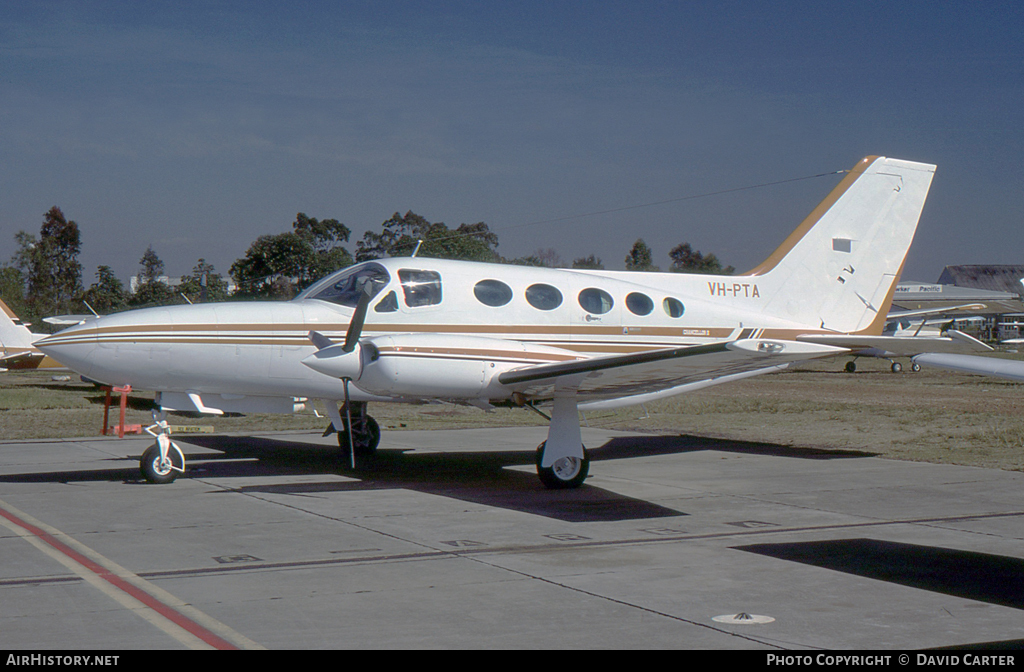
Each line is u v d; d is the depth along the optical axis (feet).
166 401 32.71
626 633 15.44
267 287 170.30
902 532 24.54
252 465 38.11
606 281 38.22
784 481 34.04
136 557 20.95
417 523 25.58
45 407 67.67
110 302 224.53
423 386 30.17
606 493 31.27
